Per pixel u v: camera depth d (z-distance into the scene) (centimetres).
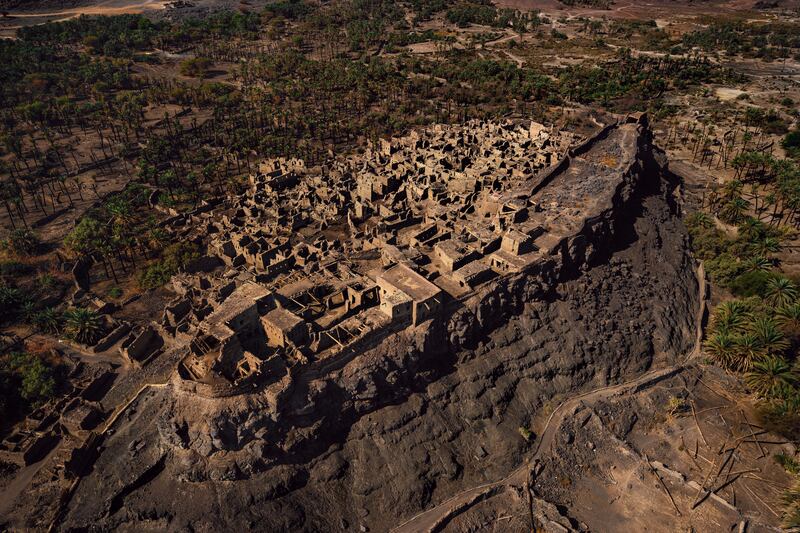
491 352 13938
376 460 11881
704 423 13688
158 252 19200
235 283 15700
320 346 11975
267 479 11119
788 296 16138
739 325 15550
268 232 18962
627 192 18838
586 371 14500
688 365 15300
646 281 17012
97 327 15362
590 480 12406
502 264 14588
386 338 12562
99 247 18075
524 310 14675
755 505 11844
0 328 16050
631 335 15462
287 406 11300
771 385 13738
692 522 11506
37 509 10969
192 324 14538
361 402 12156
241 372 11350
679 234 19762
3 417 13238
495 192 18138
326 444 11762
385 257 15075
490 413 13162
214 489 10950
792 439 13125
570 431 13175
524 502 11694
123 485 11075
